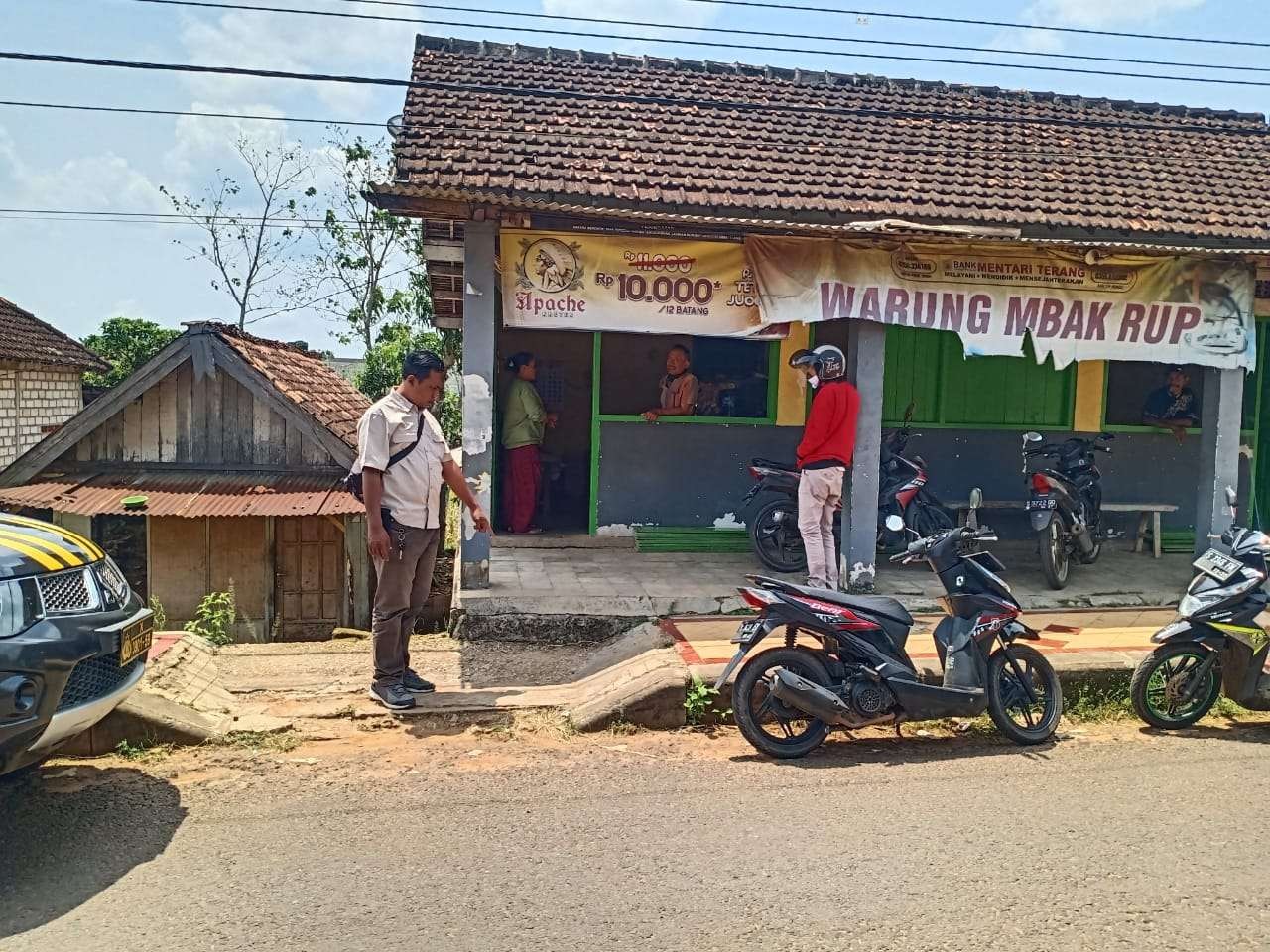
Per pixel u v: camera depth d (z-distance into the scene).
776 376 10.16
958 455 10.52
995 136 9.70
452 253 8.67
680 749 5.46
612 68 9.91
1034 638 5.70
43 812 4.46
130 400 11.60
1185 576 9.24
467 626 7.55
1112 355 8.20
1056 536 8.63
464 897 3.68
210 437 11.79
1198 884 3.86
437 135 7.79
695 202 7.34
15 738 3.80
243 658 7.48
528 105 8.62
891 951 3.35
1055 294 8.09
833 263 7.80
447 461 6.25
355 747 5.38
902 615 5.56
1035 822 4.45
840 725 5.41
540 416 10.33
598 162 7.77
